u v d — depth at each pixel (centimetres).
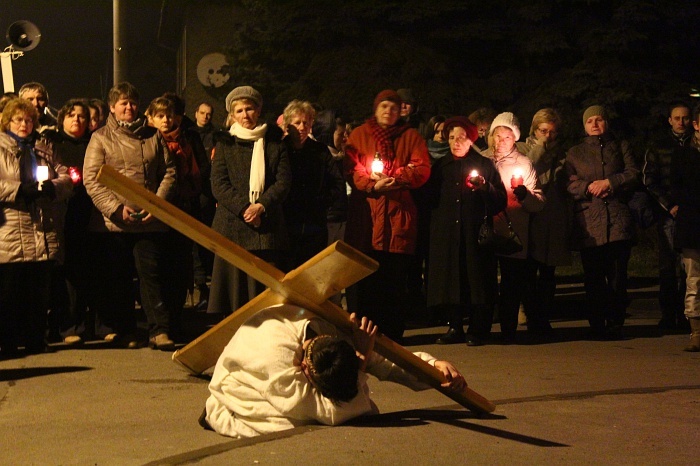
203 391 711
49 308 988
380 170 927
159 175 926
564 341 992
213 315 1184
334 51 2502
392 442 511
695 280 913
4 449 548
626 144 1043
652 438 534
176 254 930
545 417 584
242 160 901
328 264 498
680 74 2339
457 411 597
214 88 3122
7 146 885
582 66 2298
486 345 962
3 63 1391
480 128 1167
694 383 730
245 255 509
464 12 2498
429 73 2447
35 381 757
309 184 951
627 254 1023
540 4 2378
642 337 1024
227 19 3123
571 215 1034
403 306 968
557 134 1065
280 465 472
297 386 528
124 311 949
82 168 963
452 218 959
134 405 661
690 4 2311
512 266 1002
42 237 889
